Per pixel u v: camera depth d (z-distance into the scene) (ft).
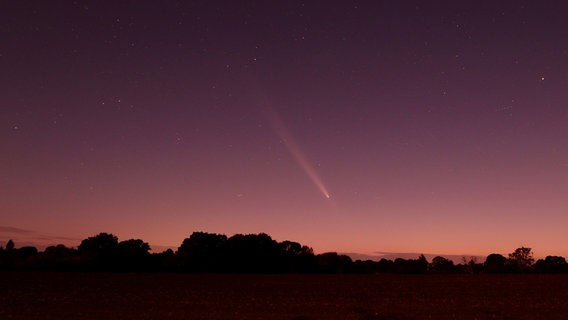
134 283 150.00
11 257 269.64
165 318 71.61
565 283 164.96
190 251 272.92
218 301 97.09
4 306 82.17
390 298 107.24
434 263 338.54
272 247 274.36
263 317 74.18
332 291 127.65
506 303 95.76
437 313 80.18
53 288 123.75
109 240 281.74
